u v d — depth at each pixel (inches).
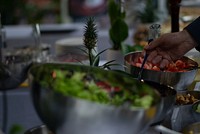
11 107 79.8
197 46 70.4
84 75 55.0
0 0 167.2
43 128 56.8
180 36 69.4
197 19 70.0
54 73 53.5
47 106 47.7
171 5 76.9
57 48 102.3
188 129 57.3
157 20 133.4
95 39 67.1
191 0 171.9
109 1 99.2
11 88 80.3
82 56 88.9
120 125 46.2
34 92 49.2
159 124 56.2
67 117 46.8
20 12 183.9
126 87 53.4
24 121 79.2
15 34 161.9
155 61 68.8
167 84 63.2
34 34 104.0
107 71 55.4
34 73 52.2
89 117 45.8
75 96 47.1
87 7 204.4
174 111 58.9
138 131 48.1
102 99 51.0
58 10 201.9
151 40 75.1
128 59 70.0
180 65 67.7
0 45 86.7
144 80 61.1
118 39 92.7
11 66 78.7
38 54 94.9
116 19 93.7
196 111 60.5
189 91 67.2
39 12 192.2
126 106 47.2
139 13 135.3
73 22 207.6
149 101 49.9
